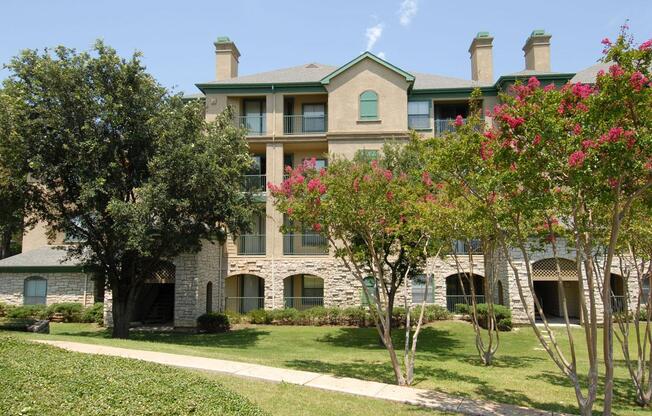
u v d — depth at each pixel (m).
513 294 23.78
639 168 7.25
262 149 27.89
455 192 10.41
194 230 19.05
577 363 15.59
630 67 7.14
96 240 19.30
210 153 17.92
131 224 16.59
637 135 7.03
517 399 10.30
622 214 7.92
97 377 7.43
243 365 11.27
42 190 18.58
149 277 23.91
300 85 27.58
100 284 21.50
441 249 13.55
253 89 27.80
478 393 10.54
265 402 8.41
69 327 23.97
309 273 26.36
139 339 19.97
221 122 20.17
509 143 8.15
